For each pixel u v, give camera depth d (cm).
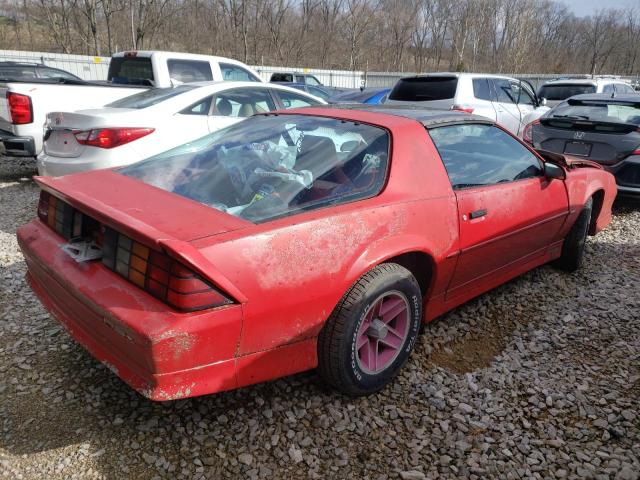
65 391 252
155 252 192
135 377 198
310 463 216
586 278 416
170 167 274
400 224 251
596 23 4497
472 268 308
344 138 275
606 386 275
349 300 232
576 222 403
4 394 248
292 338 219
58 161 495
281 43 3481
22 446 217
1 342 292
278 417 241
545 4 4362
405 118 294
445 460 221
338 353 234
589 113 646
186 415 240
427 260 274
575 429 242
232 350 201
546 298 378
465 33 3994
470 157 311
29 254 247
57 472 205
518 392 269
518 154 352
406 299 261
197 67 779
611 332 331
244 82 614
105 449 218
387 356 263
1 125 690
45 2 2652
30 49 2959
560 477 215
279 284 206
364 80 2681
